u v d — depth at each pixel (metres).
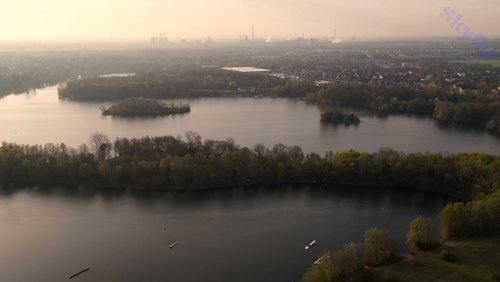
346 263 186.12
